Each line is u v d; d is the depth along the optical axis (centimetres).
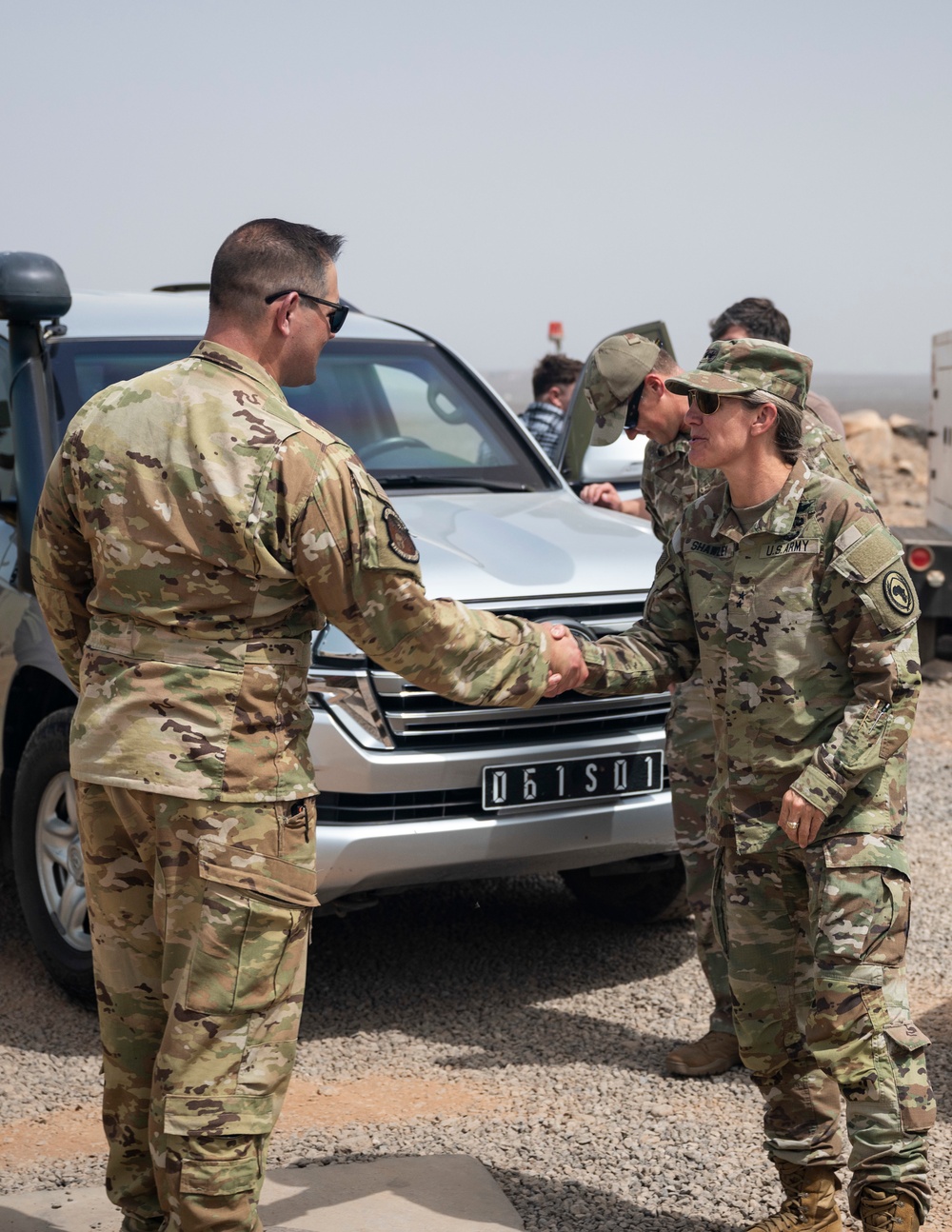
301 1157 324
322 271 241
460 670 247
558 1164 320
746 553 269
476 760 380
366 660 373
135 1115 255
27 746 430
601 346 367
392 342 542
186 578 225
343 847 368
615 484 607
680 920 494
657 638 294
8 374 470
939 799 665
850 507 262
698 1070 372
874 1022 256
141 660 229
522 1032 403
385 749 374
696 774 365
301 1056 388
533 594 392
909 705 260
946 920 496
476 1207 295
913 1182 256
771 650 267
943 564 907
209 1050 228
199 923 226
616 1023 409
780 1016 277
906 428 3117
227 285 235
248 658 228
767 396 259
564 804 392
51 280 412
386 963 458
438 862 378
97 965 253
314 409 496
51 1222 287
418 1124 343
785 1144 279
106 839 242
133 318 502
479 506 461
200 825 225
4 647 443
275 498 223
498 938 480
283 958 233
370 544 231
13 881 557
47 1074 380
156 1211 259
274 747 230
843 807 264
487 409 532
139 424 229
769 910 276
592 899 491
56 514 241
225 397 229
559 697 392
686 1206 301
